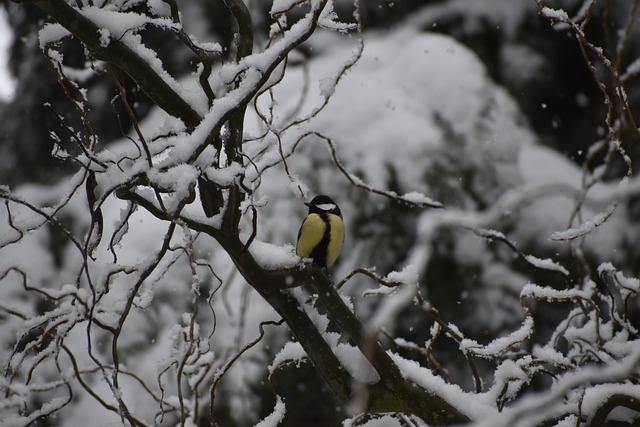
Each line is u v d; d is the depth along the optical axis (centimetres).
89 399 973
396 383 477
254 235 454
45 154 1455
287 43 459
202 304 1088
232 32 1402
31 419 470
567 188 344
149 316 1053
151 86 454
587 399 471
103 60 451
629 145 1368
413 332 1195
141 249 1086
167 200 462
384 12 1462
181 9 1402
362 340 475
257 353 1090
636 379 496
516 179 1221
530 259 549
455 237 1191
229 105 445
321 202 795
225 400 1058
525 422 462
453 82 1256
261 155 632
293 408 1116
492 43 1498
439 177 1168
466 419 475
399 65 1302
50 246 1133
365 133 1199
